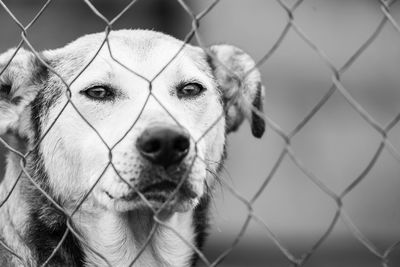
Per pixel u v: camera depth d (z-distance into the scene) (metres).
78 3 11.03
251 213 2.56
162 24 11.36
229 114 4.91
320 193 10.56
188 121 4.26
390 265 9.25
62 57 4.48
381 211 10.35
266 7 10.95
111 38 4.40
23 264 4.12
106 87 4.11
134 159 3.52
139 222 4.13
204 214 4.55
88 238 4.15
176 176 3.48
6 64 3.98
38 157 4.30
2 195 4.39
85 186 4.04
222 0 11.05
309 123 10.91
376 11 10.87
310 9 10.89
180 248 4.36
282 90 11.01
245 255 9.70
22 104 4.43
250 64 4.75
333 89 2.37
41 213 4.16
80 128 4.10
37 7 10.90
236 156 10.67
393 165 10.54
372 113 10.83
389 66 10.82
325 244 9.82
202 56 4.82
